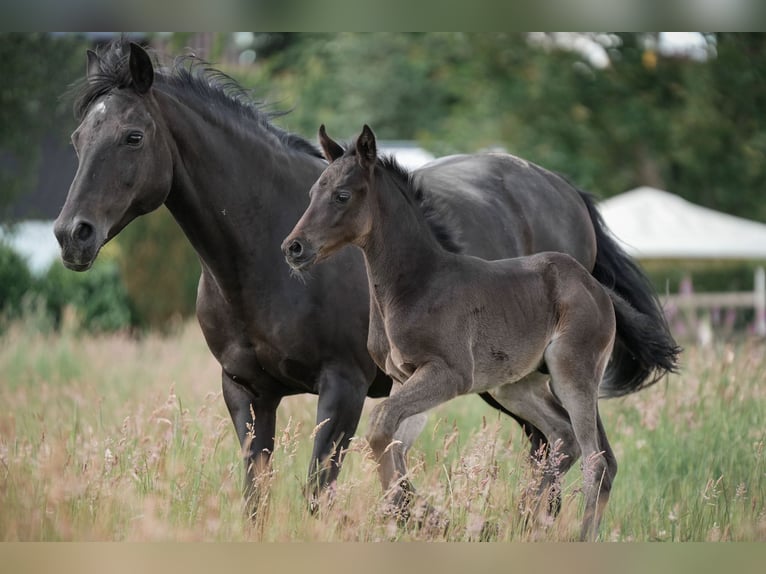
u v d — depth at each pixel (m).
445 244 9.77
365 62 51.44
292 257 8.75
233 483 9.76
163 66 10.20
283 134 10.45
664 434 12.80
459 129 46.81
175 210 9.69
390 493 8.47
